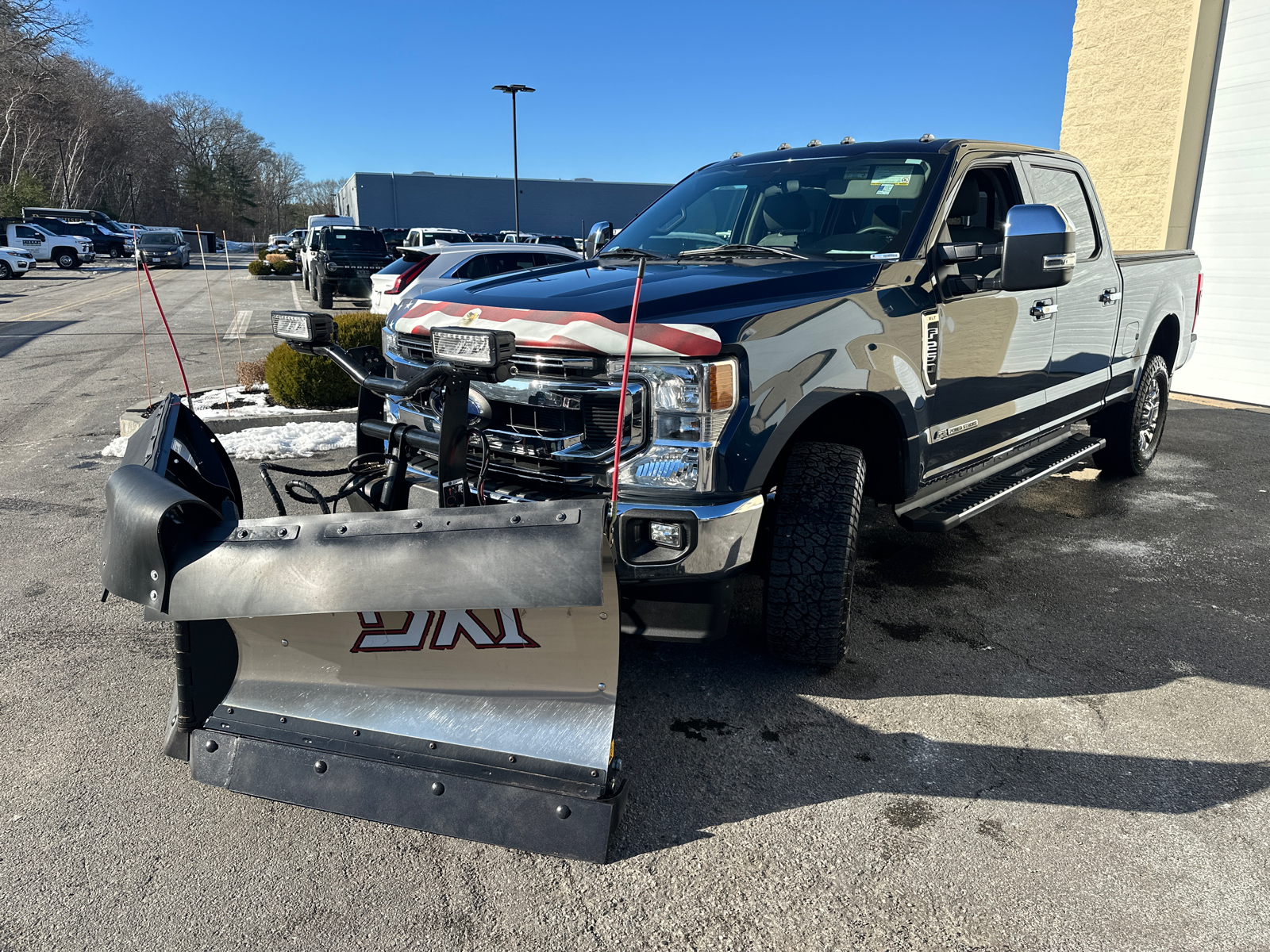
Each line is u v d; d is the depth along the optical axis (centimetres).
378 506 305
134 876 223
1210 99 952
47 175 7506
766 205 397
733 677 330
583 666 224
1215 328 983
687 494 264
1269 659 349
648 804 254
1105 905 216
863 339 305
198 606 217
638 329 261
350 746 234
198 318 1778
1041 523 526
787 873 226
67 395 922
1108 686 326
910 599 407
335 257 1958
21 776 265
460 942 203
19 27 6216
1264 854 235
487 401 273
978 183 395
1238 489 603
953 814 251
